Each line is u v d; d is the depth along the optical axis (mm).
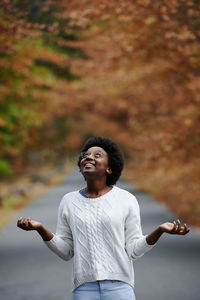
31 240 17750
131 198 5406
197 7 14695
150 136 19312
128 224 5355
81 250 5285
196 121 18359
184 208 24141
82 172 5488
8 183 48719
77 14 14477
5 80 22469
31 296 10180
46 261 14102
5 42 15914
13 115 29547
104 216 5266
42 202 33000
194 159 19609
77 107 39156
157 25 15445
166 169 22781
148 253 15156
